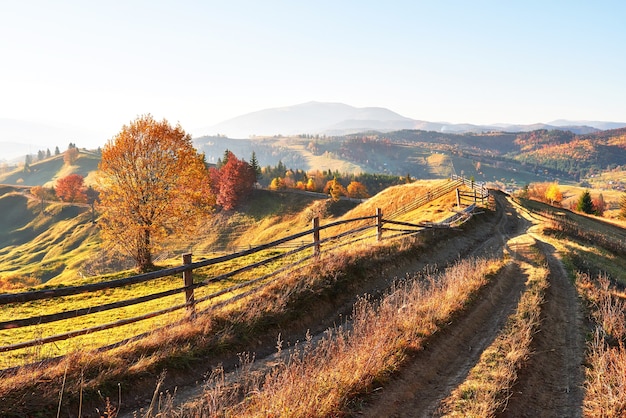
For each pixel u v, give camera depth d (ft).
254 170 319.68
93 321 44.98
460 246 64.90
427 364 24.75
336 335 29.01
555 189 334.24
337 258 40.63
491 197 150.20
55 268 264.11
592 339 31.04
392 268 44.75
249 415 17.24
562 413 21.54
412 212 126.11
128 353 22.33
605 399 21.79
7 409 16.55
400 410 19.98
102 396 18.93
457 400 20.86
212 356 23.89
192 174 96.32
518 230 94.17
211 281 29.58
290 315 30.09
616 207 557.74
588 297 40.88
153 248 93.66
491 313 34.83
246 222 284.00
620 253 89.66
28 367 19.69
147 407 19.17
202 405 19.21
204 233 272.72
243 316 28.14
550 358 27.86
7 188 485.56
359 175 561.02
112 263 218.38
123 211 91.25
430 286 40.24
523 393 22.76
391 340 25.38
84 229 345.51
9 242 370.53
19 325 19.35
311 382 19.38
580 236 89.71
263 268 67.97
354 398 19.74
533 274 47.26
